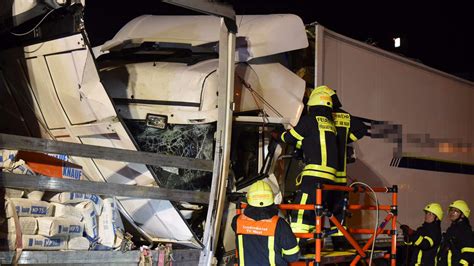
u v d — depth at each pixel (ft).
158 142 19.16
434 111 31.48
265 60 21.61
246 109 20.53
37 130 17.85
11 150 14.75
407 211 28.63
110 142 16.90
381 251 21.70
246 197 19.60
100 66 20.88
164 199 16.92
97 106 16.06
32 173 15.21
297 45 21.63
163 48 21.66
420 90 30.22
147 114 19.16
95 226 16.19
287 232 17.48
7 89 17.39
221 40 18.02
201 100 18.85
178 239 17.93
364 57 25.94
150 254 16.66
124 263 16.22
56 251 15.05
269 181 20.79
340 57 24.48
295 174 22.90
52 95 16.66
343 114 21.97
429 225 25.40
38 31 16.38
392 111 27.78
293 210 20.45
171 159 17.06
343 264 22.36
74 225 15.55
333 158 20.45
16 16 15.79
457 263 24.32
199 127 18.97
